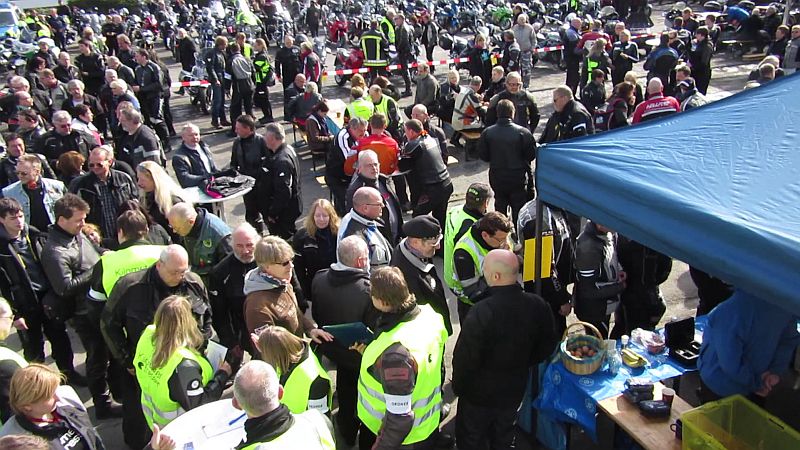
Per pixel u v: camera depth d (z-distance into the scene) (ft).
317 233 17.57
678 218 9.83
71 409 10.72
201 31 73.72
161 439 10.28
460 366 12.47
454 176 33.09
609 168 11.41
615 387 13.51
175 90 53.98
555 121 24.36
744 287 8.89
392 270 11.46
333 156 24.11
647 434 12.19
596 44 40.27
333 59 66.39
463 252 14.97
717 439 11.79
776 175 10.57
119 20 61.57
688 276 23.39
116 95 31.99
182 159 22.20
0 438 8.64
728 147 11.82
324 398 11.85
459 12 73.87
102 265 14.32
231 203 30.66
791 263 8.27
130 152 25.03
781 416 13.65
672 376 13.93
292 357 11.48
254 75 41.32
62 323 17.13
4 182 22.02
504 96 29.45
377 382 11.14
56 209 15.42
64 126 24.76
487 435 13.58
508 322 12.11
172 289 13.55
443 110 36.29
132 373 13.82
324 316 13.71
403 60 49.29
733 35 56.80
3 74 67.51
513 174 22.40
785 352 12.80
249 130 23.31
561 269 16.47
